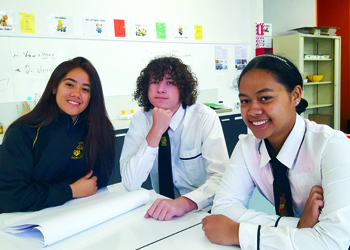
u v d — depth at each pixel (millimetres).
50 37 2863
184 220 960
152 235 854
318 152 824
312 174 854
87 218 889
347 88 5902
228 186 1012
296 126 876
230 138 3713
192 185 1500
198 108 1475
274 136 914
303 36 4594
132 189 1303
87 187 1229
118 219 973
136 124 1514
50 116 1263
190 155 1439
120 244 802
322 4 6109
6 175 1133
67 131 1298
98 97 1349
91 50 3113
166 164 1425
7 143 1182
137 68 3428
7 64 2686
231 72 4332
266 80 810
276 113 817
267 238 738
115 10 3248
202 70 4016
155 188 1649
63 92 1252
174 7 3701
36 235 872
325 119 5281
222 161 1312
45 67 2873
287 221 814
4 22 2643
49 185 1154
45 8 2846
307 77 5219
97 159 1377
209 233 810
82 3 3043
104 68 3205
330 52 5145
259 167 993
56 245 809
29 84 2805
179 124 1457
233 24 4312
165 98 1356
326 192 759
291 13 5281
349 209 703
